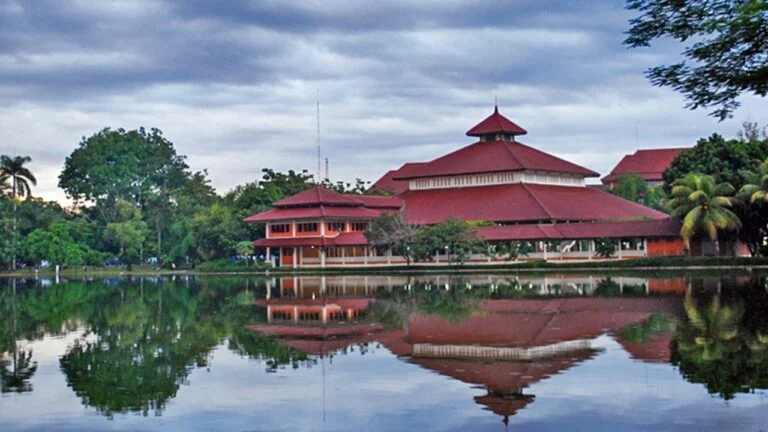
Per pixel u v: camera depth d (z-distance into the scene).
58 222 152.88
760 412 21.39
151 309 54.06
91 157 184.25
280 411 22.97
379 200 126.88
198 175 182.00
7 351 34.78
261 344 35.47
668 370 26.88
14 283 99.00
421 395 24.50
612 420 21.12
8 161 143.00
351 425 21.41
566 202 116.81
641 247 97.94
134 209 161.62
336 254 117.31
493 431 20.53
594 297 54.00
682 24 20.19
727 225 87.12
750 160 97.69
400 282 80.06
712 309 43.38
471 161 125.56
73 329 42.56
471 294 59.84
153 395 25.36
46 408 24.00
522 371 27.58
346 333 38.47
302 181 144.88
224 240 128.50
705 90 20.67
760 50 19.56
